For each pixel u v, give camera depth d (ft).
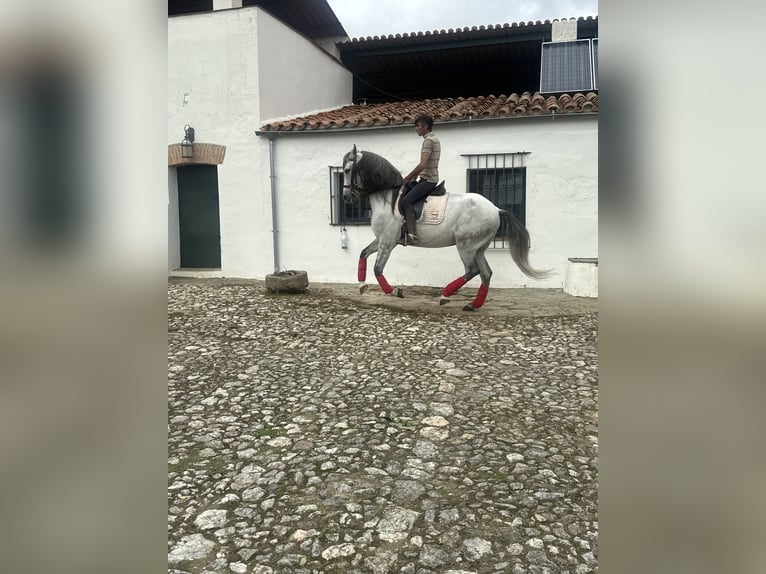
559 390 13.28
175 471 9.44
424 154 21.01
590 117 25.67
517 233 20.99
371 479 9.06
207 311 22.27
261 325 20.02
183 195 32.71
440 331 19.06
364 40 40.27
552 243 26.81
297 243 30.25
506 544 7.32
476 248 21.40
